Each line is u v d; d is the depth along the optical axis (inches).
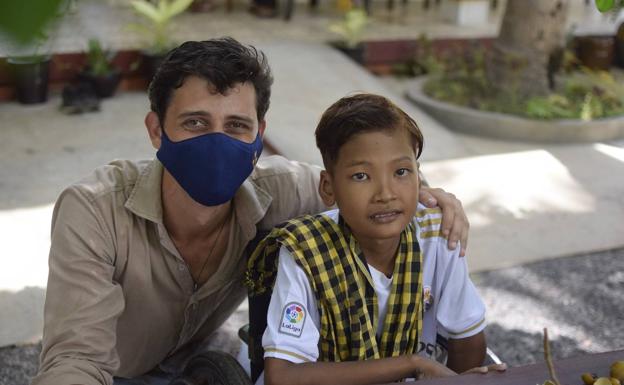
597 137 260.5
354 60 319.3
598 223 188.7
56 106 264.5
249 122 64.7
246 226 72.8
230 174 64.5
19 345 126.2
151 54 281.1
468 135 264.1
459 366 70.4
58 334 62.5
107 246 67.3
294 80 282.8
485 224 185.2
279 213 78.7
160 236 69.1
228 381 66.0
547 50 276.5
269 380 59.8
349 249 64.1
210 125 63.6
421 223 68.9
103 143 233.3
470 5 369.7
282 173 79.2
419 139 64.1
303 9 382.3
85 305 63.6
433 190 72.5
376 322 64.6
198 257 73.7
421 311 66.2
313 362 60.5
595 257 170.9
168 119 64.4
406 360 60.4
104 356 63.5
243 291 82.0
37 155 220.4
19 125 244.8
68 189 68.2
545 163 233.0
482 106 271.7
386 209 60.1
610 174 225.9
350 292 63.2
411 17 380.5
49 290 65.1
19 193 191.8
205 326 82.6
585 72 317.4
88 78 270.1
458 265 68.6
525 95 277.3
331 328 63.2
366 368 59.9
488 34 350.3
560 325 142.3
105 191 68.4
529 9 270.4
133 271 70.0
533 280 159.2
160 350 77.8
